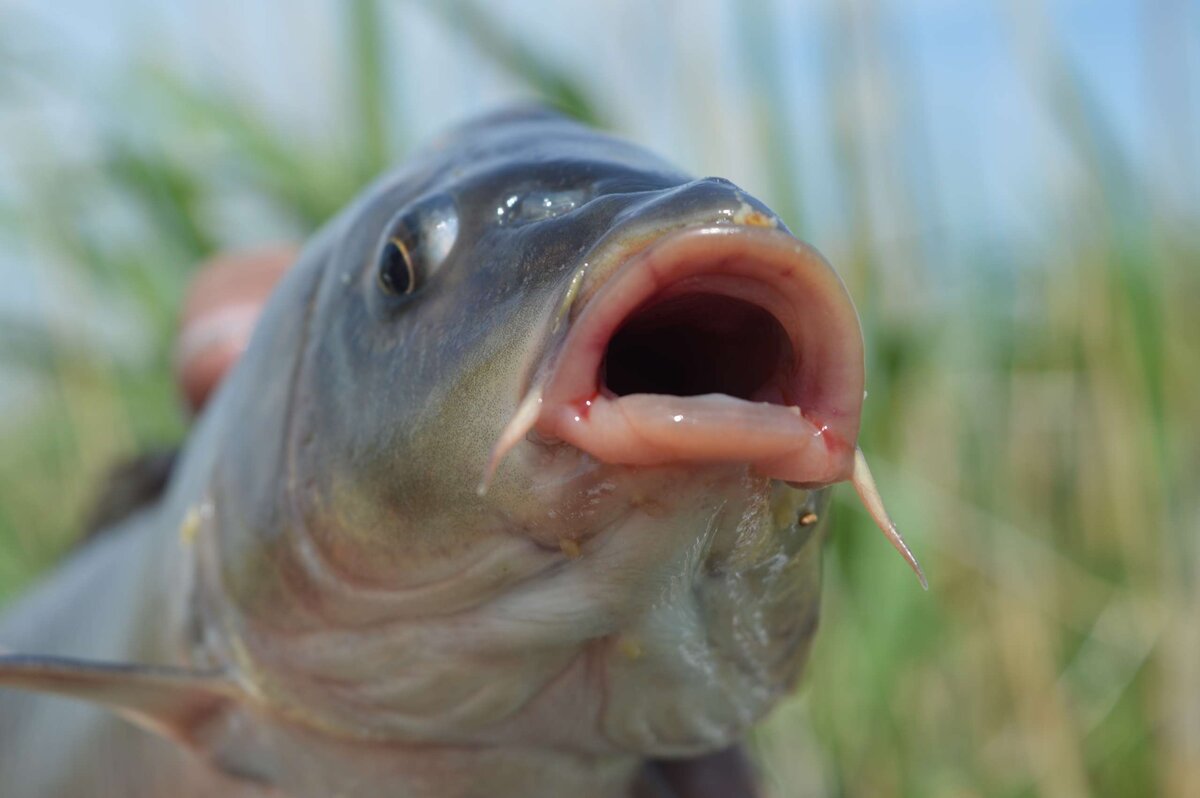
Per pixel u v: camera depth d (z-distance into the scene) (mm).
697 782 387
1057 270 692
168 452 545
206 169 768
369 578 312
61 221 802
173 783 378
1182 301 717
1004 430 688
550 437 253
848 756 603
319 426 323
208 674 352
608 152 305
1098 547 682
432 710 327
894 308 657
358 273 325
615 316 227
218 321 605
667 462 244
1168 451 671
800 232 651
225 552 357
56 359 818
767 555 282
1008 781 607
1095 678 659
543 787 348
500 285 277
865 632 604
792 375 240
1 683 336
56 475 930
